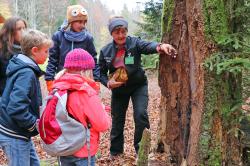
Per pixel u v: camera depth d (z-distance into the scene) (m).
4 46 3.99
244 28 3.93
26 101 3.53
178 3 4.20
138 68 5.25
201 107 3.86
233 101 3.90
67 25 5.39
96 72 5.37
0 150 7.27
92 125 3.57
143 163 4.00
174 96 4.45
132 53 5.14
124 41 5.12
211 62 3.67
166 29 4.38
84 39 5.38
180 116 4.41
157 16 12.62
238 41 3.63
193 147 3.95
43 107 3.57
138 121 5.35
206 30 3.79
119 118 5.69
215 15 3.77
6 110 3.61
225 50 3.79
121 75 5.21
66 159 3.72
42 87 15.16
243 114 4.01
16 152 3.67
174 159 4.60
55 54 5.42
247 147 4.23
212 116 3.82
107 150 6.65
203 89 3.83
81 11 5.29
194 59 3.92
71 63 3.66
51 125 3.51
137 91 5.43
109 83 5.27
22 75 3.55
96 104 3.57
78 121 3.56
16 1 45.53
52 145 3.55
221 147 3.85
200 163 3.86
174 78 4.41
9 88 3.59
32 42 3.69
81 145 3.58
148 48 5.00
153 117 9.89
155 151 4.88
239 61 3.42
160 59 4.52
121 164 5.43
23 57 3.65
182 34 4.18
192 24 3.90
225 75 3.81
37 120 3.60
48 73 5.39
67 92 3.57
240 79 3.96
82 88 3.55
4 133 3.66
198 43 3.86
